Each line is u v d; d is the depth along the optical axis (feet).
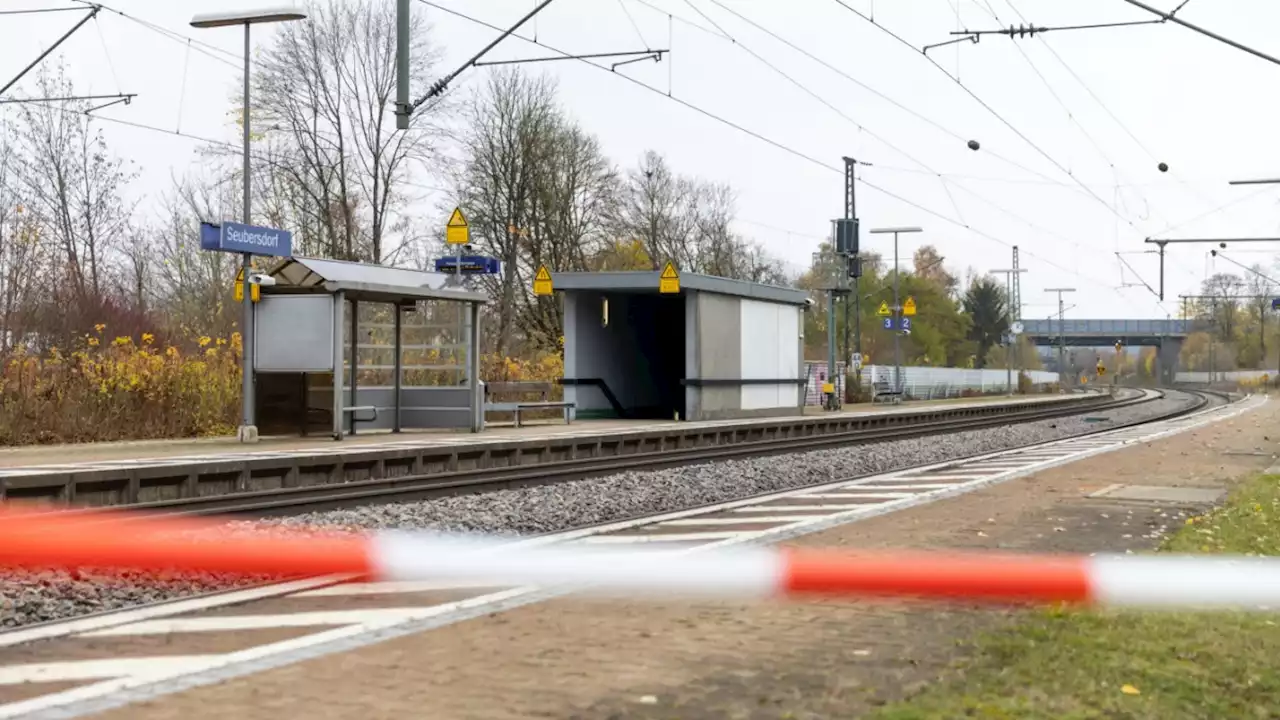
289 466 60.29
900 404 201.87
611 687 21.08
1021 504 51.70
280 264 81.92
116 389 85.51
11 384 80.23
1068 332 465.88
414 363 92.53
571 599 29.73
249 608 29.25
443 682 21.54
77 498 50.06
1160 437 109.29
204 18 82.07
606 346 120.88
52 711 19.90
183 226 151.43
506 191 174.09
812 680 21.39
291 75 147.74
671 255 229.86
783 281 283.38
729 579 32.63
